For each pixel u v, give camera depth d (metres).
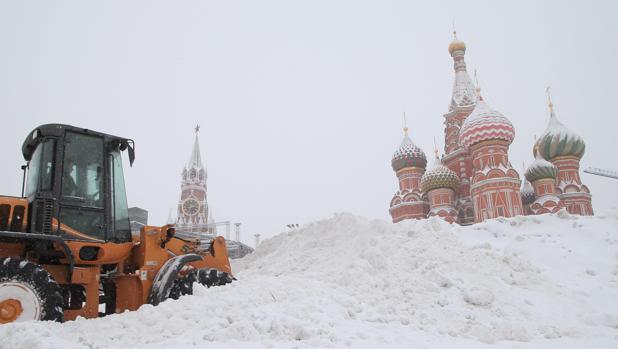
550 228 15.11
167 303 6.77
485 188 45.72
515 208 44.50
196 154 89.00
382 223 11.43
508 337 7.05
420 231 11.10
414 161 57.66
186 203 83.19
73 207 7.38
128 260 8.49
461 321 7.75
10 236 6.55
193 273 8.20
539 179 50.16
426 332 7.09
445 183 51.94
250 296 7.41
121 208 8.09
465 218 52.16
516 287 9.93
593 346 6.50
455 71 62.12
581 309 9.23
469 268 9.97
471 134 47.97
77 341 5.66
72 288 7.69
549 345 6.58
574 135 52.06
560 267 12.59
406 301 8.44
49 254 7.24
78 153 7.68
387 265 9.56
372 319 7.46
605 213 15.77
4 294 6.06
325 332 6.37
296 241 13.32
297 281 8.54
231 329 6.07
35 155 7.82
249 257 14.89
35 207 7.09
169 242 8.54
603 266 12.17
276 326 6.23
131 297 7.84
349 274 9.13
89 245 7.39
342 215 12.91
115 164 8.13
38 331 5.46
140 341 5.84
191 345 5.69
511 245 14.09
